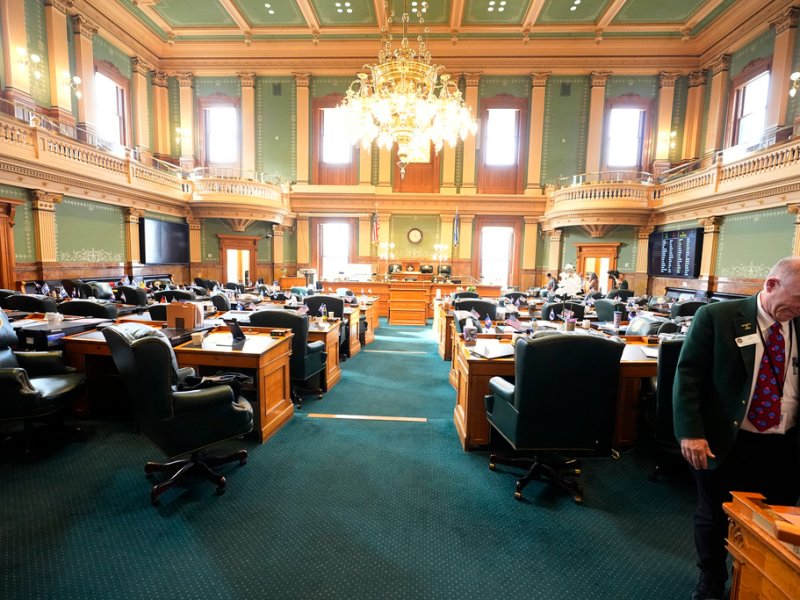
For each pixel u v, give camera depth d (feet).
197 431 8.38
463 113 22.02
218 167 44.55
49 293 24.30
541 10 36.81
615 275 34.91
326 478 9.55
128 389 8.29
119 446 10.77
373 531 7.75
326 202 45.09
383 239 45.14
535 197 43.47
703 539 5.96
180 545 7.25
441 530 7.83
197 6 36.83
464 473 9.90
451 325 20.58
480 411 10.99
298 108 43.98
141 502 8.43
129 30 38.70
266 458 10.43
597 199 38.47
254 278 45.19
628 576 6.79
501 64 42.42
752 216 28.99
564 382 7.93
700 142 40.88
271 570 6.75
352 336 21.74
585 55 41.55
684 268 34.91
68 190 28.81
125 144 39.55
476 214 44.75
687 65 40.91
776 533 3.67
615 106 42.24
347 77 43.86
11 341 10.52
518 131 43.75
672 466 9.91
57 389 10.12
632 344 12.96
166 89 43.80
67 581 6.40
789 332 5.39
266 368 11.42
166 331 11.95
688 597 6.36
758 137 34.65
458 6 36.22
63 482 9.08
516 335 12.19
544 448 8.30
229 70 43.68
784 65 31.53
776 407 5.46
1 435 10.93
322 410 13.80
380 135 23.72
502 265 45.68
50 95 31.94
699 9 35.96
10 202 25.29
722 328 5.63
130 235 35.04
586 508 8.62
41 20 31.09
